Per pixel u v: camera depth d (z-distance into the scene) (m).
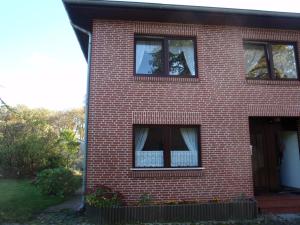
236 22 11.17
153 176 10.01
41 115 31.20
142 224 8.70
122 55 10.48
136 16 10.58
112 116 10.11
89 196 9.16
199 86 10.70
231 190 10.34
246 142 10.70
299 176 11.70
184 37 11.06
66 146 20.48
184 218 9.09
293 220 9.27
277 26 11.53
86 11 10.27
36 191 13.55
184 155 10.48
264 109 10.96
